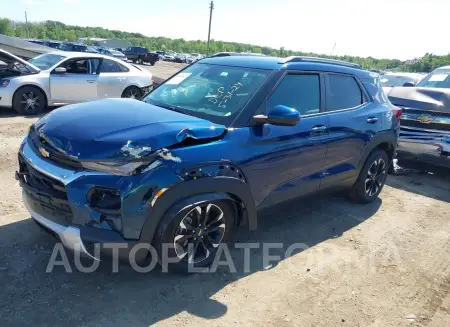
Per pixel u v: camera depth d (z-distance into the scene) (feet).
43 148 10.15
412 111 22.13
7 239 12.09
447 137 21.03
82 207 9.29
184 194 9.95
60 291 10.10
